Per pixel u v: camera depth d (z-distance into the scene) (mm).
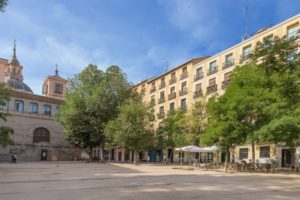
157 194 13734
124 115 46969
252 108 30641
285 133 26297
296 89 16156
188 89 60656
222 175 25938
